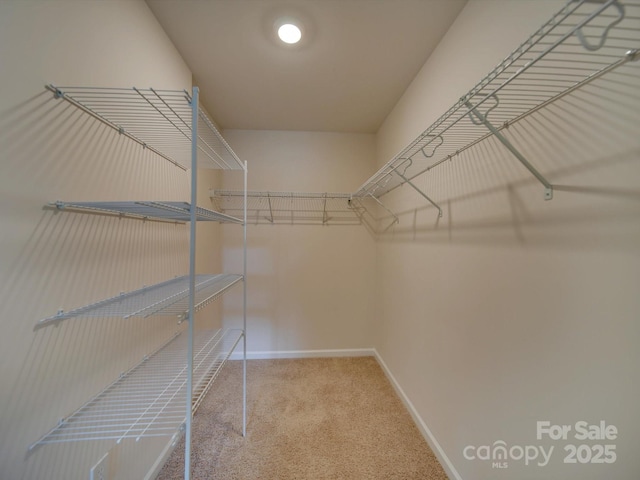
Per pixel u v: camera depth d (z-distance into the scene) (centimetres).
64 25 77
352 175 266
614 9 62
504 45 95
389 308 223
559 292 74
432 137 103
